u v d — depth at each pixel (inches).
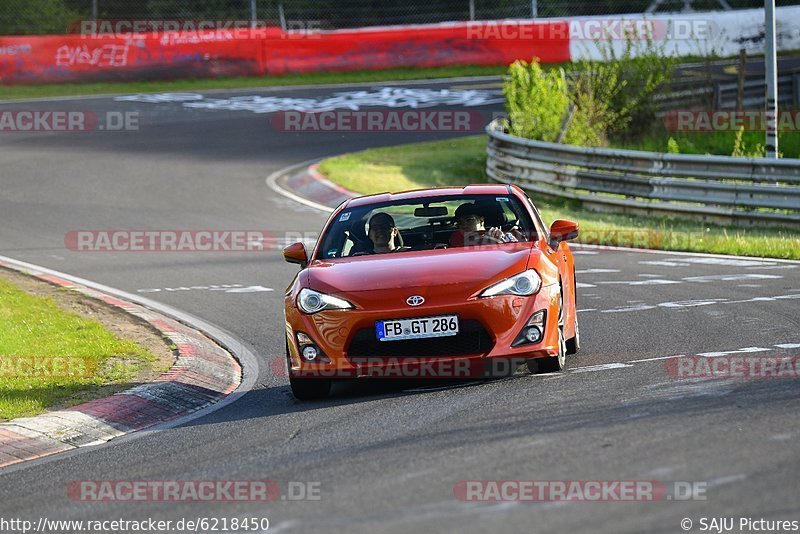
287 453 837.8
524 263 1061.1
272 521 654.5
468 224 1187.3
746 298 1521.9
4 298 1718.8
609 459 718.5
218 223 2527.1
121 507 731.4
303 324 1042.7
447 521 615.5
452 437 823.7
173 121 4077.3
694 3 5605.3
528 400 940.6
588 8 5777.6
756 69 4443.9
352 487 709.3
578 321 1430.9
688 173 2556.6
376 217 1182.9
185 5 5634.8
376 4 5812.0
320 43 5027.1
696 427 789.9
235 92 4699.8
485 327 1011.9
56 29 5270.7
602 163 2723.9
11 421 1019.3
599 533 581.3
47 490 805.9
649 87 3508.9
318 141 3727.9
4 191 2935.5
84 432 1003.9
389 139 3774.6
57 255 2215.8
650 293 1624.0
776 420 795.4
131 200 2812.5
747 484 645.3
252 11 5418.3
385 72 5049.2
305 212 2657.5
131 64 4835.1
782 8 4995.1
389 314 1011.3
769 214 2410.2
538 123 3213.6
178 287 1879.9
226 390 1188.5
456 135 3870.6
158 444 936.3
